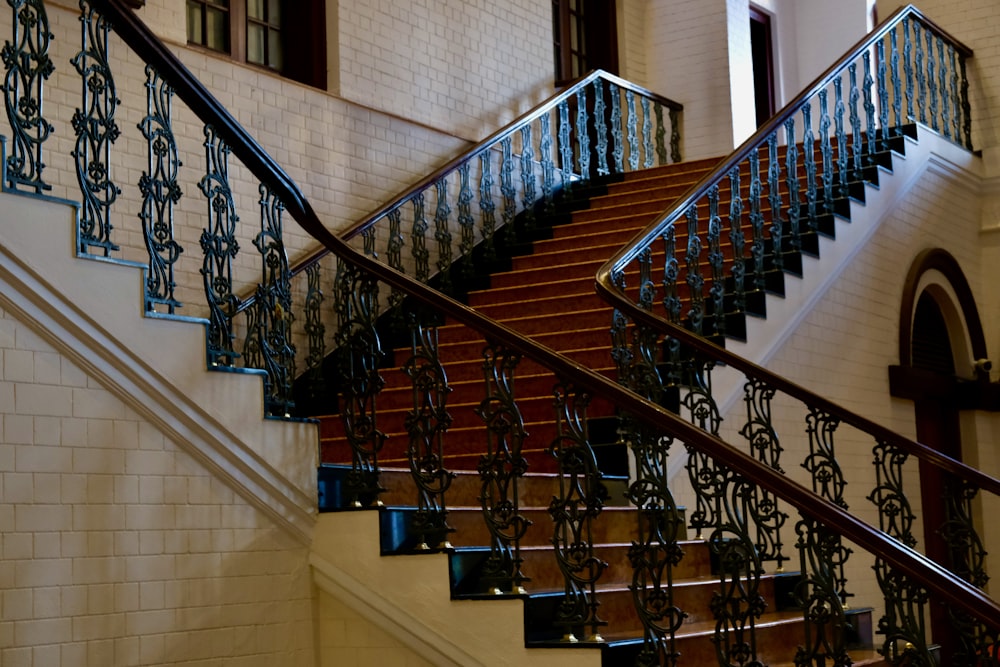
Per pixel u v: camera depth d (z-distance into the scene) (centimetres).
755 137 829
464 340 838
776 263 843
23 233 459
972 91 1220
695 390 705
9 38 704
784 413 830
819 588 453
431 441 534
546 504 636
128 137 759
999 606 414
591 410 708
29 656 448
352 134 940
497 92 1116
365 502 544
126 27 505
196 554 500
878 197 984
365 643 533
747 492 464
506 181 1013
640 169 1188
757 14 1513
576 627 493
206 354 509
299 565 538
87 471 471
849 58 974
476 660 507
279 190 545
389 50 997
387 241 946
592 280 864
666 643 515
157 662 483
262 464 522
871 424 671
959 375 1154
